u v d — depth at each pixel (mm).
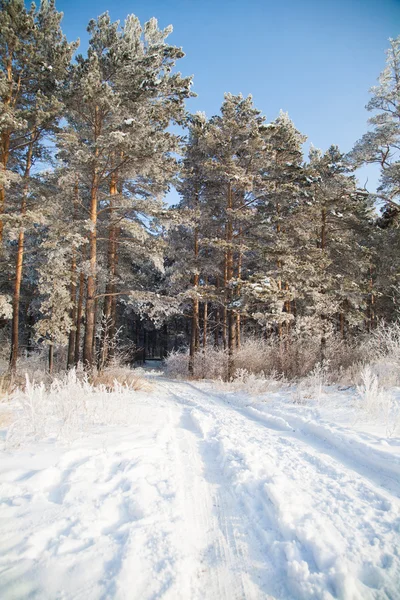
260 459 4043
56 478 3312
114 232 15836
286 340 14695
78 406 5734
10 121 10352
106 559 2068
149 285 22781
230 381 14508
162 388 13453
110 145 11250
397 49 14992
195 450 4656
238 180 14781
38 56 11641
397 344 10469
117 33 13102
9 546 2150
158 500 2898
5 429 4969
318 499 2965
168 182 14250
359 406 6602
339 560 2061
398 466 3590
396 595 1822
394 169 14828
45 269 13289
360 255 17484
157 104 13891
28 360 16734
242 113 15430
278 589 1937
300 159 17672
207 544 2387
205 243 16031
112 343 15383
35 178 13891
